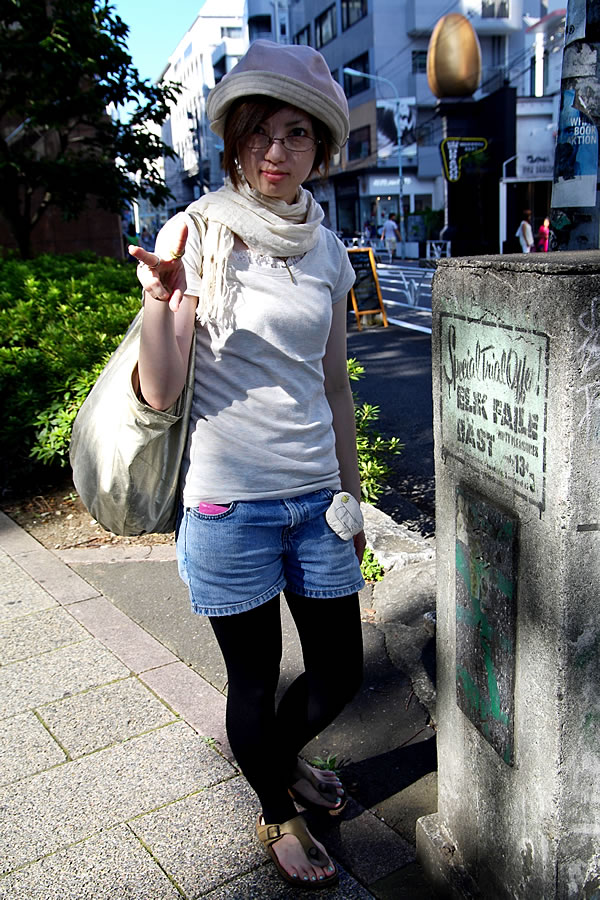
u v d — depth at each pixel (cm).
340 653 203
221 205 177
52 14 858
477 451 167
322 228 193
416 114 4088
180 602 354
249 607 186
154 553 411
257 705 192
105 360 472
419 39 3994
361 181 4262
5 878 201
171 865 204
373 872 205
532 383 144
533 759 158
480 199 2738
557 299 133
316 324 184
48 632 326
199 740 253
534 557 150
